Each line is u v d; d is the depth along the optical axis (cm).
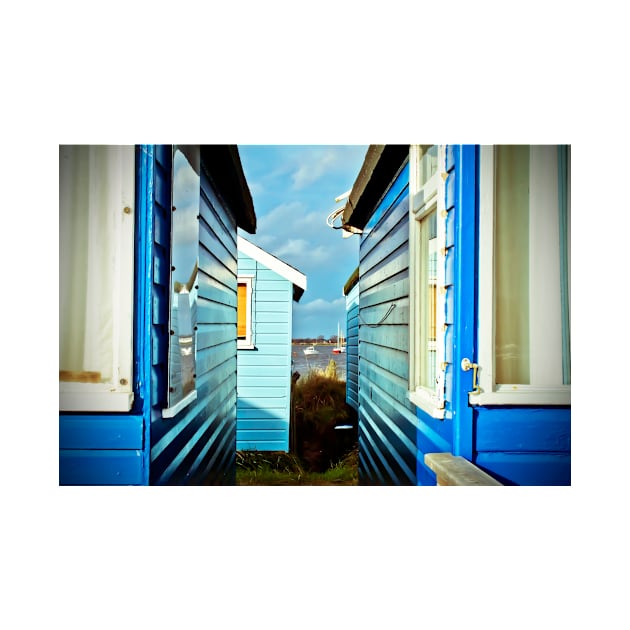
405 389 272
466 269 193
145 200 175
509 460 195
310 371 1127
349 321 909
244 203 392
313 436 762
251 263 607
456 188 195
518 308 200
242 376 601
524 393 194
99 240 173
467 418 192
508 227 201
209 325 294
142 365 173
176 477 216
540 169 201
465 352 193
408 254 267
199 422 264
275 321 607
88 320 172
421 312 256
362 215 432
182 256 212
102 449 172
